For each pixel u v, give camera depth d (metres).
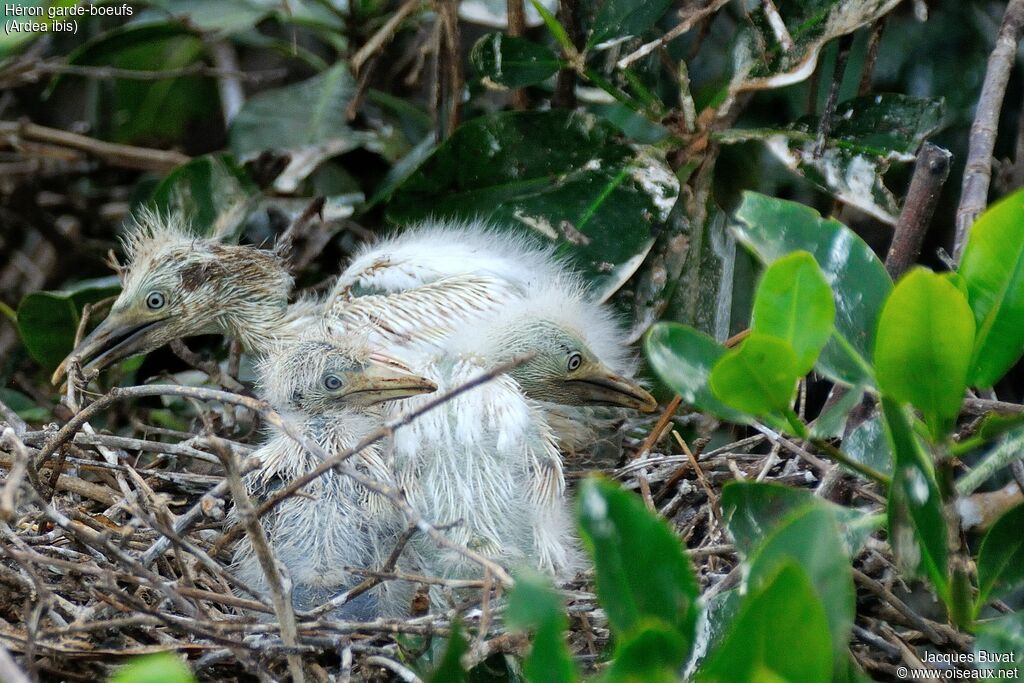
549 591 4.35
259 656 5.39
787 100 9.13
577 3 8.19
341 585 6.16
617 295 8.22
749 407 4.67
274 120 9.31
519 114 8.09
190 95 10.58
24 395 9.10
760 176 8.81
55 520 5.27
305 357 6.90
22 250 10.49
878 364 4.58
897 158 7.83
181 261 8.23
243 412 8.40
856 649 6.08
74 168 10.24
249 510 4.76
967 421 6.77
